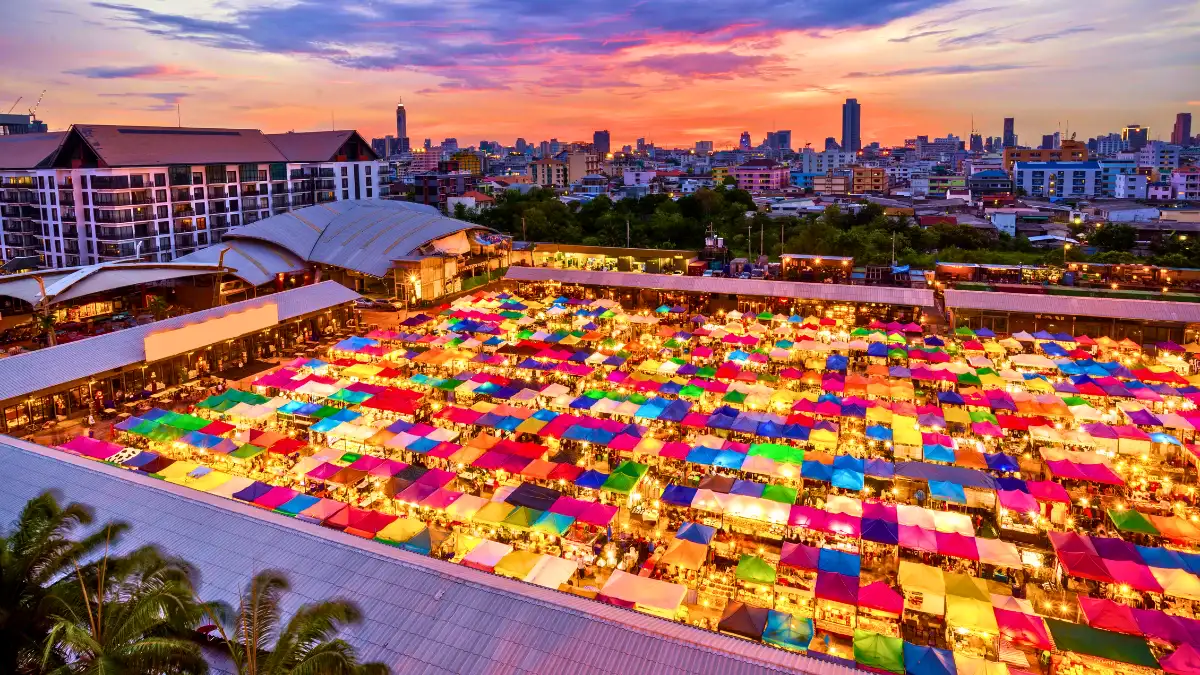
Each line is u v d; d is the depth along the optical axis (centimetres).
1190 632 3253
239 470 5259
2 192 13788
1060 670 3259
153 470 4894
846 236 14288
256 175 15488
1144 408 6450
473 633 2777
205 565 3222
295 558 3231
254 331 8112
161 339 6938
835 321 9425
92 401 6538
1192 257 13175
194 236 14025
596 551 4319
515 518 4269
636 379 6988
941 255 13575
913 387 7288
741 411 6041
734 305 10738
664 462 5494
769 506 4444
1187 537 4178
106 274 9312
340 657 2070
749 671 2534
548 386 6888
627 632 2716
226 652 2811
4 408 5906
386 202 14100
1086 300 9044
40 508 2742
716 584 3975
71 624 2078
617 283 11100
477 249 13162
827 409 6144
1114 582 3728
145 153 13400
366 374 7219
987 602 3484
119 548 3350
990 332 8869
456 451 5281
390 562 3152
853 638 3300
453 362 7738
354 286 11956
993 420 5934
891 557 4253
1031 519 4581
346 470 4900
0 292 9038
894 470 5009
